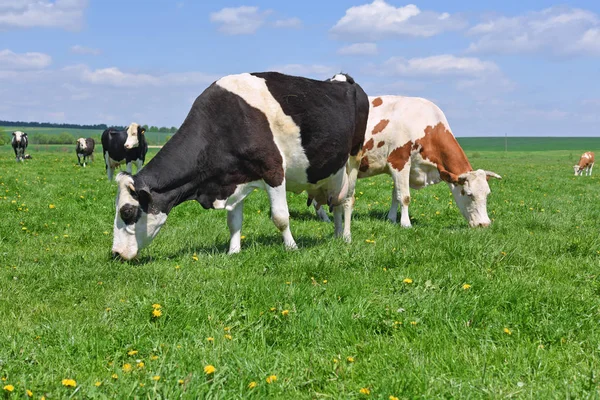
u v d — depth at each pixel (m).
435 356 4.01
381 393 3.40
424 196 14.23
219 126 7.05
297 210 12.15
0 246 8.16
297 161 7.49
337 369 3.80
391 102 10.75
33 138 100.00
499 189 17.64
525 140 167.75
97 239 8.70
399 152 10.52
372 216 11.66
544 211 12.20
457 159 10.34
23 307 5.36
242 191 7.35
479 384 3.55
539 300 4.97
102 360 4.05
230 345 4.13
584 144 140.25
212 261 6.86
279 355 4.06
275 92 7.24
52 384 3.49
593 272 6.14
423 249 6.82
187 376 3.49
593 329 4.47
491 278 5.71
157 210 6.91
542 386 3.56
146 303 4.87
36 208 11.09
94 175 21.28
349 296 5.22
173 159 6.93
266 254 7.05
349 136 7.94
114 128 20.89
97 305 5.36
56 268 6.59
